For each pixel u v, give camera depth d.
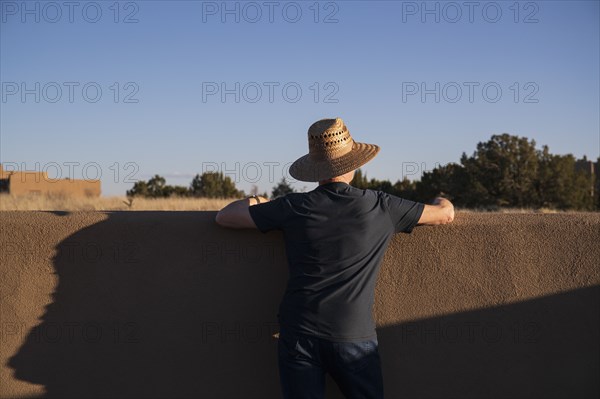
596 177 44.81
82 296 3.15
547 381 3.11
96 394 3.17
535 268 3.11
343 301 2.60
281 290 3.15
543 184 37.62
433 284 3.13
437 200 2.97
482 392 3.13
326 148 2.81
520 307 3.11
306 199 2.75
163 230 3.15
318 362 2.62
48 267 3.15
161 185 36.53
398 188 41.59
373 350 2.67
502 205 37.66
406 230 2.84
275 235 3.13
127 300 3.16
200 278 3.16
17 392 3.15
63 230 3.15
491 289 3.12
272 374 3.16
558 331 3.11
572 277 3.10
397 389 3.14
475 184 37.62
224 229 3.15
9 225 3.13
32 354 3.16
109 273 3.16
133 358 3.17
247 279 3.15
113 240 3.15
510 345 3.12
